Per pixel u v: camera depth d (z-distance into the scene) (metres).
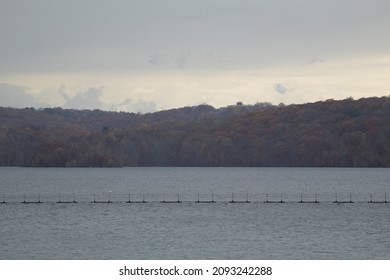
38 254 195.12
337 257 190.62
